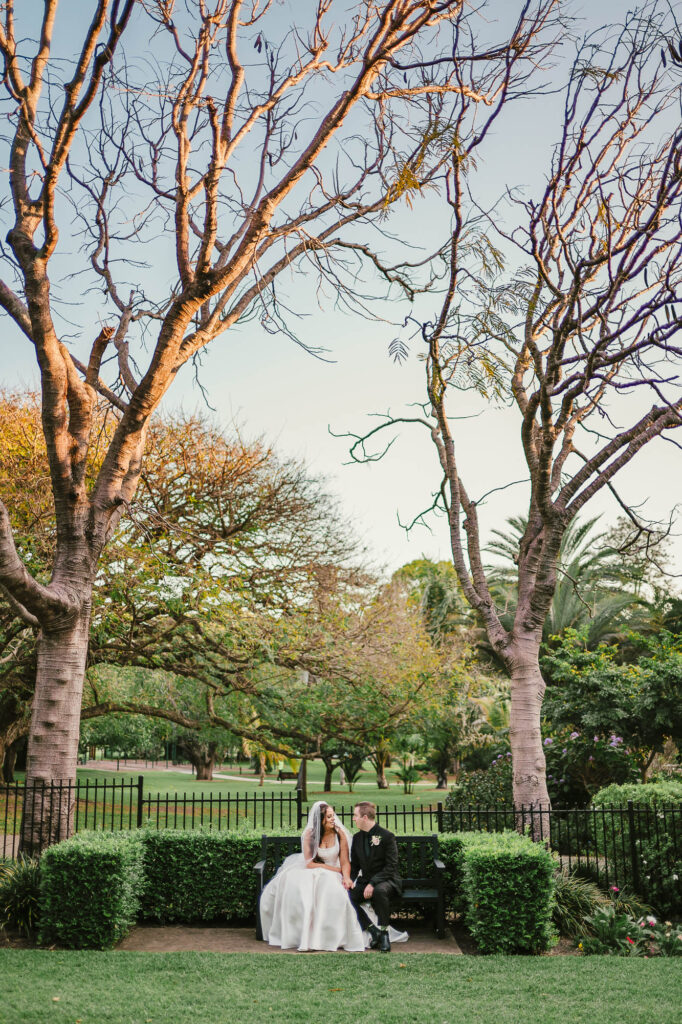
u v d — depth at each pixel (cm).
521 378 1169
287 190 970
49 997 586
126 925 812
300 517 1834
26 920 807
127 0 851
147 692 1889
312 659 1753
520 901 752
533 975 658
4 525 840
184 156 991
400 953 741
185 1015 550
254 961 701
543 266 984
